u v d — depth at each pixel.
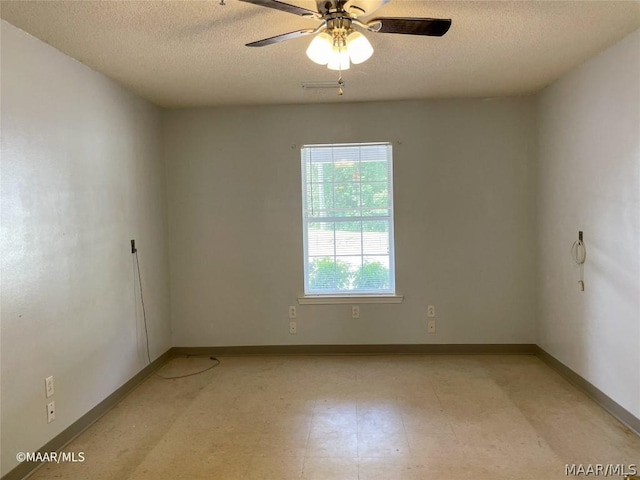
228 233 4.20
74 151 2.78
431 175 4.08
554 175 3.62
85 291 2.87
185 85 3.41
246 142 4.14
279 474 2.29
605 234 2.90
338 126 4.09
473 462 2.36
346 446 2.55
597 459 2.37
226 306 4.23
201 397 3.30
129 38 2.48
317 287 4.23
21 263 2.29
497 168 4.04
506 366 3.81
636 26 2.47
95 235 3.00
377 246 4.20
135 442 2.65
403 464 2.35
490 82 3.53
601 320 2.98
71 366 2.70
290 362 4.03
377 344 4.18
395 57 2.89
